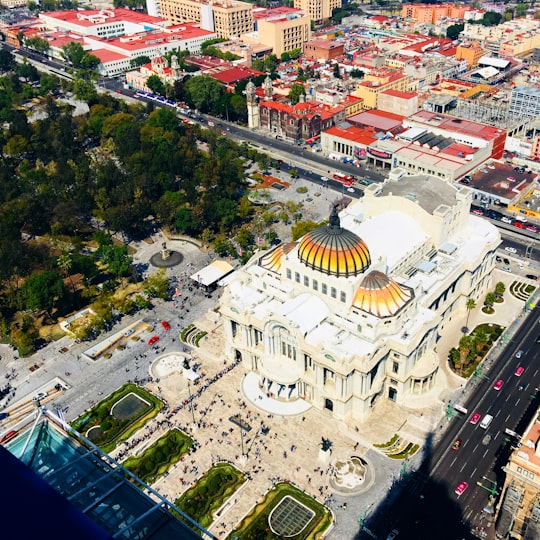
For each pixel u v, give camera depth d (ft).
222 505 549.95
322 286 649.61
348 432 620.49
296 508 545.44
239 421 636.07
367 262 641.81
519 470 474.49
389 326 625.41
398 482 565.53
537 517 479.00
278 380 640.17
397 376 637.71
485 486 556.92
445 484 561.43
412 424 627.87
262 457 595.47
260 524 530.68
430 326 644.69
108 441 617.62
